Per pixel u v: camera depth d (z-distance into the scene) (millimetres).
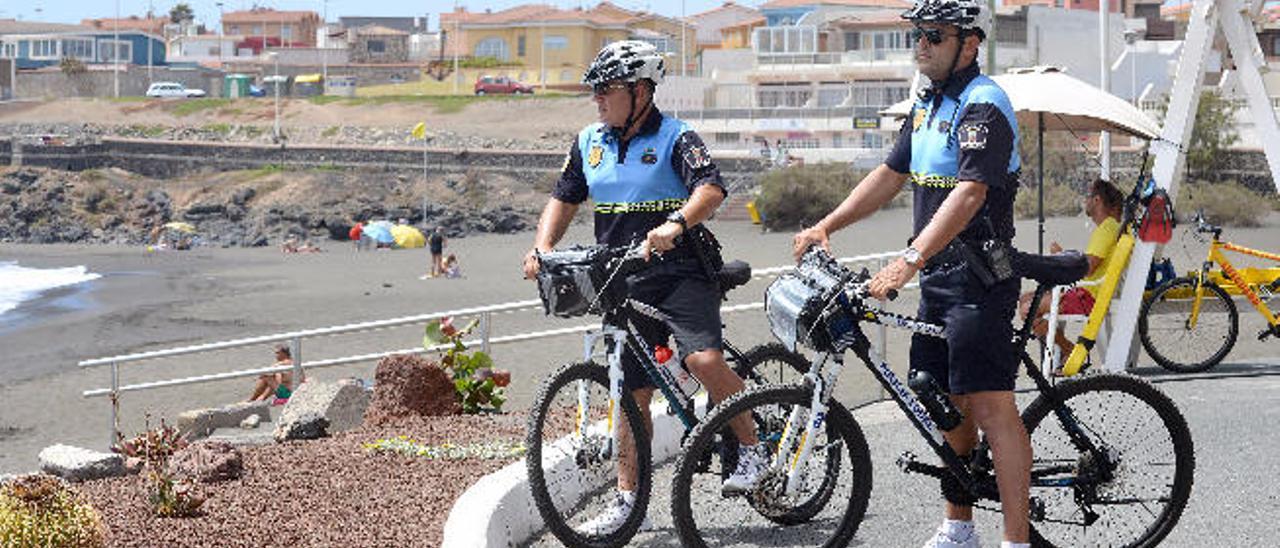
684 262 6895
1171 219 11609
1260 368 12305
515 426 10273
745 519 6676
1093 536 6418
